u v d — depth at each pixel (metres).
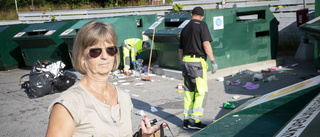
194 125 4.26
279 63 8.17
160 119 4.85
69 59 10.30
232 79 7.09
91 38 1.44
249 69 7.78
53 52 10.18
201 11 4.32
